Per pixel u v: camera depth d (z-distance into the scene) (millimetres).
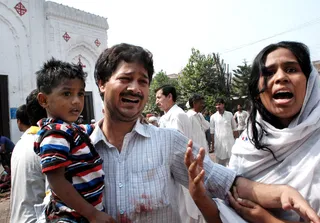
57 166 1180
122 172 1339
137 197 1278
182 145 1466
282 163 1321
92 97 9055
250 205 1258
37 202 1729
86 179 1238
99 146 1415
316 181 1202
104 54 1404
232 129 6102
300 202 1050
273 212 1304
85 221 1221
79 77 1472
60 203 1261
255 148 1406
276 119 1407
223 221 1272
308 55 1321
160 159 1388
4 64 6914
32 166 1737
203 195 1238
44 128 1306
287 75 1270
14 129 7023
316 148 1239
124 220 1266
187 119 3850
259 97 1426
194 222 3398
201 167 1228
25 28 7312
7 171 5859
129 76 1310
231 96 25391
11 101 6996
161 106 4109
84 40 8742
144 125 1517
